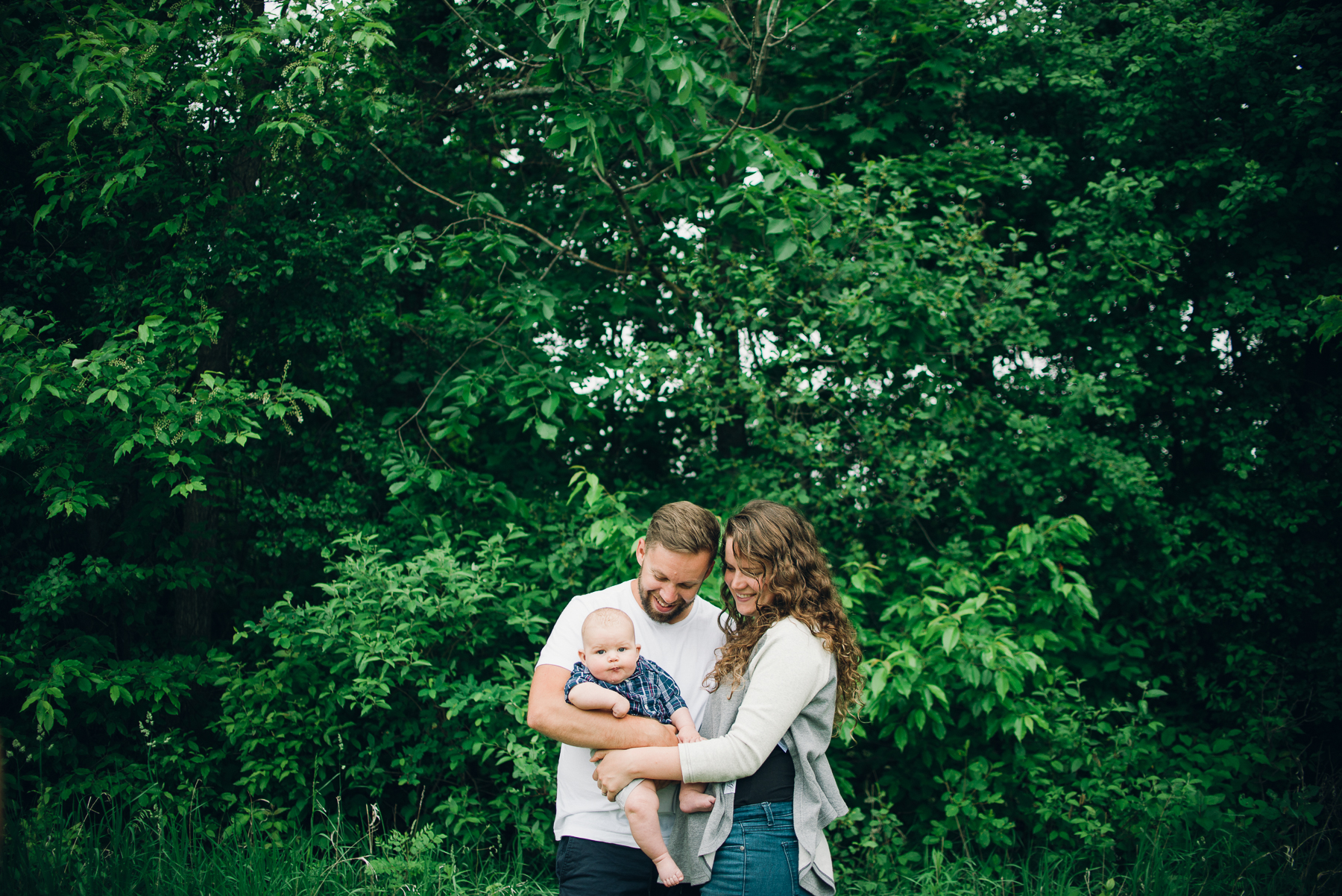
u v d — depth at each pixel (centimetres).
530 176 600
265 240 470
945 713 415
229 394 402
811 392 462
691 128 477
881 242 483
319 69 418
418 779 415
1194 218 518
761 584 229
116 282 462
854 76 558
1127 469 479
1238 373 558
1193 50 512
